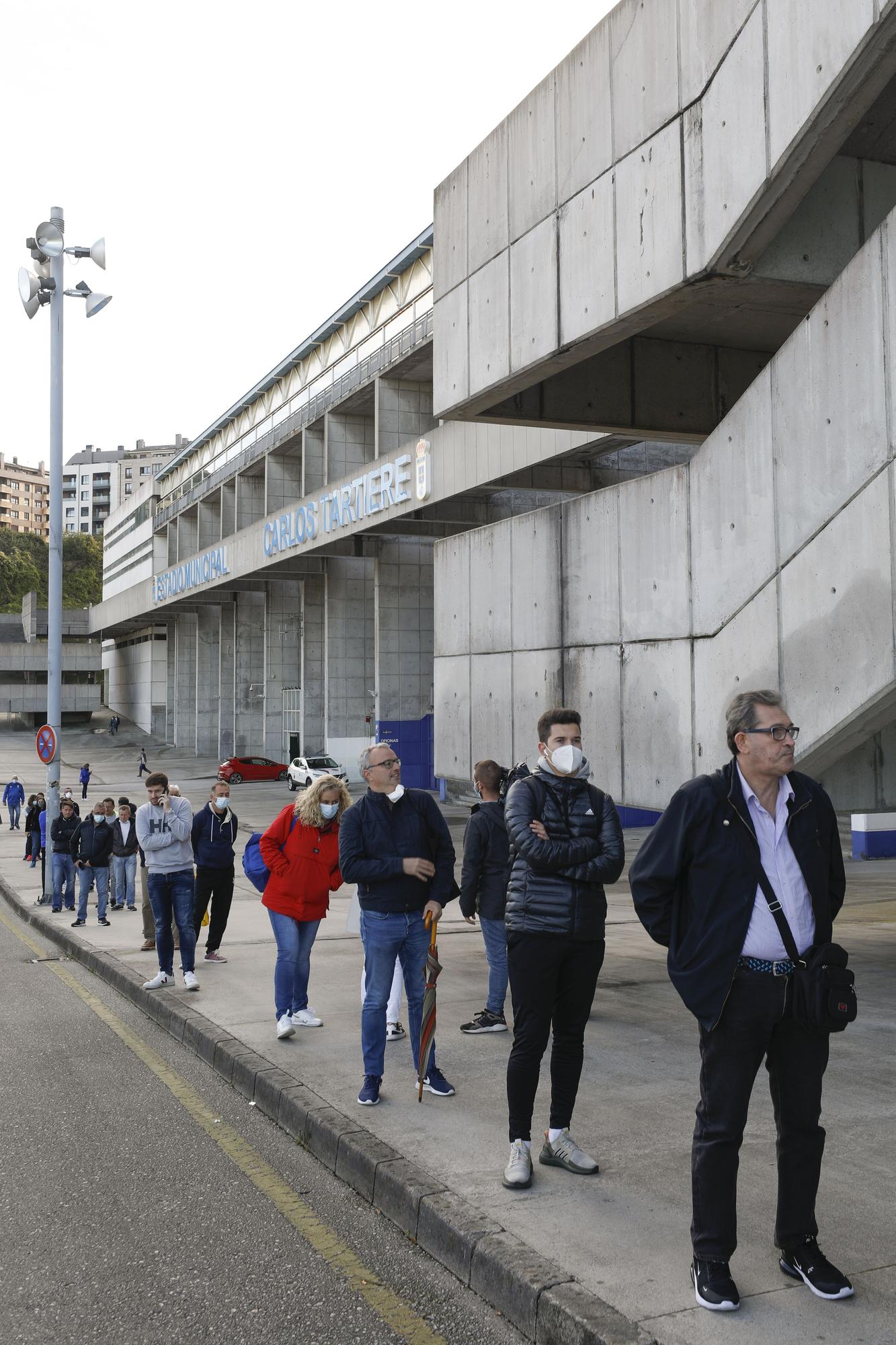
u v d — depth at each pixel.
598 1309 3.15
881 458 6.77
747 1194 4.04
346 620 44.59
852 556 7.05
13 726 87.75
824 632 7.33
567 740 4.53
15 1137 5.34
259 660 59.53
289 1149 5.13
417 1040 5.70
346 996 8.24
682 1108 5.18
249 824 30.38
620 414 11.21
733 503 8.39
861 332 6.95
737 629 8.33
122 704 94.31
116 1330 3.38
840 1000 3.11
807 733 7.52
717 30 7.66
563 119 9.56
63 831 15.49
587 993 4.41
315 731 48.53
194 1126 5.51
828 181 8.26
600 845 4.39
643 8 8.52
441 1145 4.68
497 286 10.58
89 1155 5.07
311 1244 4.02
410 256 34.22
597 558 10.27
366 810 5.50
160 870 8.66
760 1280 3.35
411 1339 3.31
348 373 39.25
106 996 9.22
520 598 11.62
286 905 6.87
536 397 11.19
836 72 6.42
